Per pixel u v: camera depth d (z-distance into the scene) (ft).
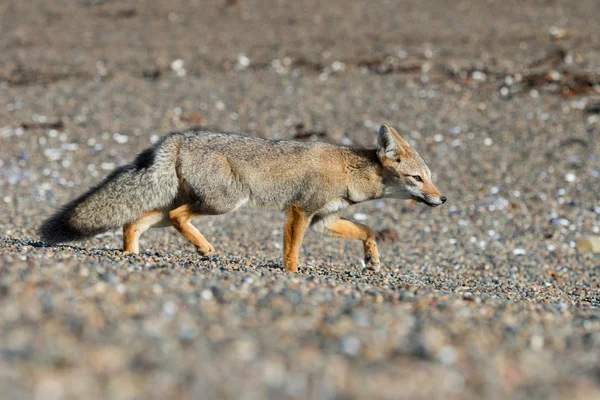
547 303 30.53
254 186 35.53
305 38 97.35
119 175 35.81
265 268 34.12
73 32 101.96
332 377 16.97
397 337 19.74
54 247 34.40
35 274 22.71
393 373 17.40
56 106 77.25
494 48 90.58
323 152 36.01
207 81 84.23
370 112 75.15
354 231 38.81
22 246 32.86
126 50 95.04
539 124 71.77
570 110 74.33
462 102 77.15
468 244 50.60
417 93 79.51
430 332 20.38
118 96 79.97
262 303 22.33
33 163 64.69
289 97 79.25
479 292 33.35
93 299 20.77
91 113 75.51
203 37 99.25
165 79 85.20
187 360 17.20
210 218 54.19
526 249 49.70
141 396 15.40
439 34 96.02
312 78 84.69
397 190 37.19
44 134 70.64
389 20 102.68
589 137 68.69
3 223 48.78
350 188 36.47
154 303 21.09
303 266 39.11
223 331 19.29
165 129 72.33
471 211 56.90
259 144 35.70
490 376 17.63
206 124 73.31
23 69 88.74
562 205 57.62
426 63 87.30
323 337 19.47
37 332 17.76
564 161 64.44
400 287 29.53
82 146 68.69
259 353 18.02
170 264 30.01
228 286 24.39
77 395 15.07
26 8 111.55
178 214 35.35
